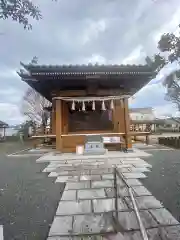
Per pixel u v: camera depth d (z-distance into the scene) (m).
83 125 9.32
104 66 7.34
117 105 9.17
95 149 7.58
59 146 8.16
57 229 2.17
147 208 2.63
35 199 3.13
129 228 2.14
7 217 2.51
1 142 21.22
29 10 1.74
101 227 2.19
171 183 3.74
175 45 1.70
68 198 3.11
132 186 3.58
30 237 2.05
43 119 23.64
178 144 9.91
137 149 9.20
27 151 9.98
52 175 4.65
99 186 3.67
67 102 9.37
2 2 1.61
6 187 3.79
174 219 2.31
